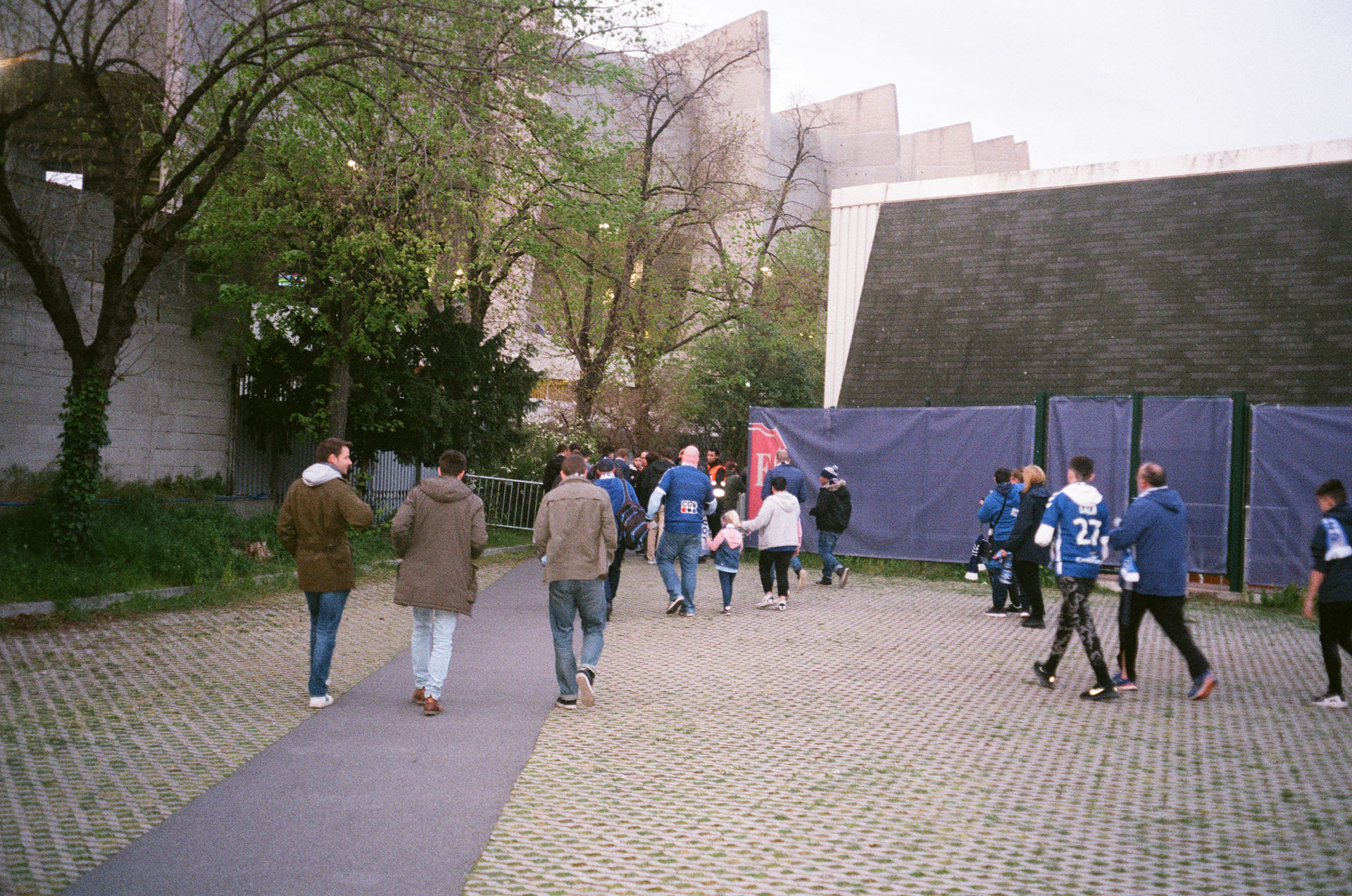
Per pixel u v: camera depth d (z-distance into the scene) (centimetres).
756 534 1802
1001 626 1113
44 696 688
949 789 537
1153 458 1414
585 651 712
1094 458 1455
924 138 5803
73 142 1511
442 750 587
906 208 1975
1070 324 1741
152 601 1069
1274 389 1545
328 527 684
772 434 1741
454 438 1914
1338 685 740
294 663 834
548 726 650
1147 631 1092
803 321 2948
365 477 1894
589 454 2361
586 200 1648
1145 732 663
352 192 1379
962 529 1572
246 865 405
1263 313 1606
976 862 432
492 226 1566
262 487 1769
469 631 1012
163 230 1171
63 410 1209
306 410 1695
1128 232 1769
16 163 1270
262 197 1473
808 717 692
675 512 1155
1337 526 744
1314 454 1322
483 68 1178
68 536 1140
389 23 1211
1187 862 436
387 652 905
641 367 2603
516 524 2167
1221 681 831
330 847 428
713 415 2634
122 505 1356
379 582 1377
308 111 1377
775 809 499
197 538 1293
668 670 845
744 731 653
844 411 1672
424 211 1351
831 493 1436
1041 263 1816
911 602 1285
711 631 1048
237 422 1695
